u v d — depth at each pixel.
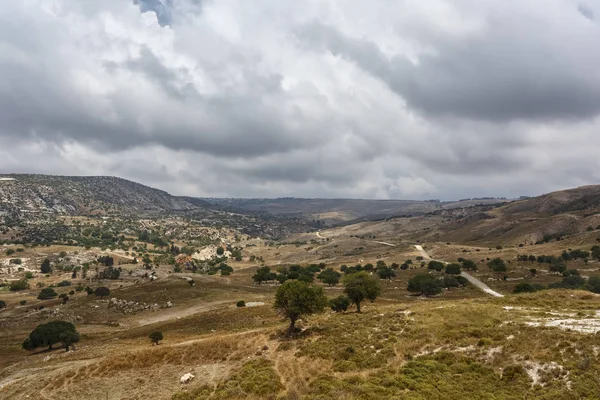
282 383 43.19
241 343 62.81
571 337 39.56
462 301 71.00
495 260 199.62
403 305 75.81
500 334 44.66
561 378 33.72
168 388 49.56
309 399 33.94
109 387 52.56
